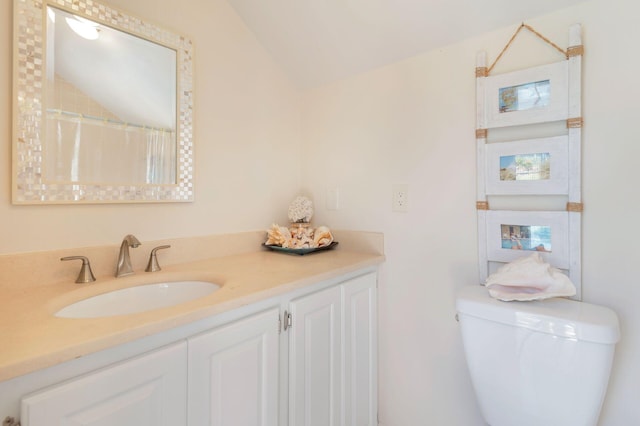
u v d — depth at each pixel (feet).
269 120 5.49
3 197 2.99
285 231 5.18
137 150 3.85
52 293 2.97
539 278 3.19
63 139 3.30
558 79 3.45
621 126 3.17
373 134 5.04
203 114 4.54
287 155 5.82
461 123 4.17
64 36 3.29
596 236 3.30
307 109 5.93
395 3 4.09
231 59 4.90
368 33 4.58
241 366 2.89
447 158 4.29
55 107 3.24
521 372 3.07
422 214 4.54
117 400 2.12
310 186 5.91
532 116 3.60
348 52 4.97
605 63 3.23
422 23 4.18
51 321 2.30
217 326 2.73
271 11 4.80
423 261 4.53
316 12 4.59
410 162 4.64
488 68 3.93
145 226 3.97
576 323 2.80
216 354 2.69
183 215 4.34
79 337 2.03
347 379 4.21
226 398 2.77
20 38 3.02
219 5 4.73
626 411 3.15
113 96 3.65
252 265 4.17
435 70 4.38
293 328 3.42
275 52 5.44
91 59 3.48
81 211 3.47
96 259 3.54
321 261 4.44
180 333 2.49
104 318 2.34
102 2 3.54
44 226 3.23
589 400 2.78
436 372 4.43
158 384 2.33
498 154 3.86
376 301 4.90
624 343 3.17
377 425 4.91
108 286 3.33
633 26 3.10
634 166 3.12
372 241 5.04
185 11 4.32
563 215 3.45
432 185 4.44
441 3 3.89
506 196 3.86
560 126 3.50
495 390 3.24
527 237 3.68
